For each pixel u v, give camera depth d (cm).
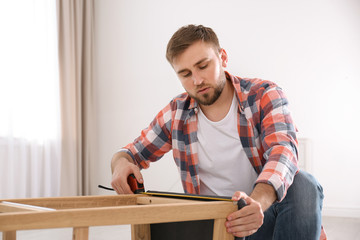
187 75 111
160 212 72
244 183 127
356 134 348
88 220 66
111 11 416
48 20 349
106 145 408
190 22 394
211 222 84
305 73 362
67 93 363
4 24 305
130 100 405
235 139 124
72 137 367
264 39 373
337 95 354
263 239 123
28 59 326
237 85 122
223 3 385
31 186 325
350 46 354
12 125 306
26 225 62
